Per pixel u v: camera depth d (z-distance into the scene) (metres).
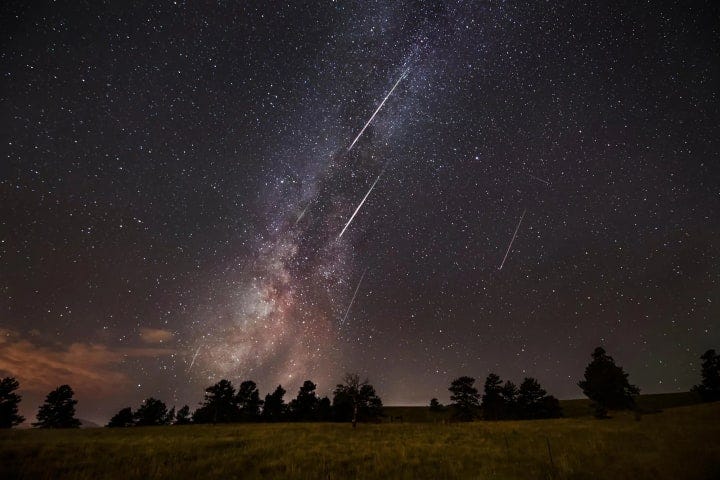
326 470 14.24
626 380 39.00
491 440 20.80
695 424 22.77
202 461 15.73
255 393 64.19
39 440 22.39
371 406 48.97
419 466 14.38
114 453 17.55
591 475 11.82
